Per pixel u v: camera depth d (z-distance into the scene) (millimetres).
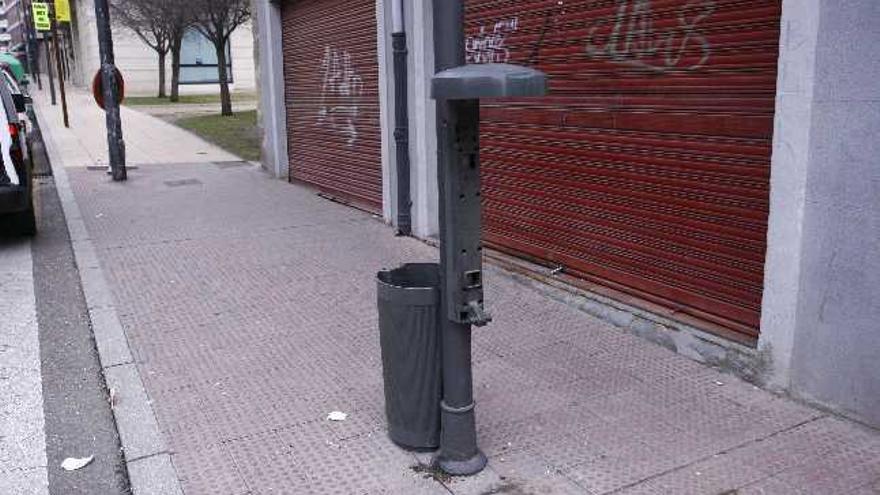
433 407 3881
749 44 4590
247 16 25469
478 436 4105
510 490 3621
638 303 5652
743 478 3678
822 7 3938
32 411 4609
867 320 3963
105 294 6664
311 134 11625
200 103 31984
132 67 39219
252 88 42250
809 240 4180
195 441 4141
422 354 3801
